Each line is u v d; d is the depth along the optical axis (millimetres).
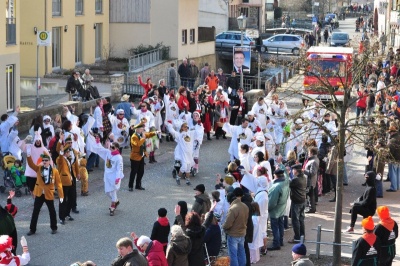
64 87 42219
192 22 56344
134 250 13695
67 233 20828
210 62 60312
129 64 47781
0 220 16609
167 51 53594
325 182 25484
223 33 63656
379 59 23453
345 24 101375
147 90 34406
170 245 15250
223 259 16688
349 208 24047
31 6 45156
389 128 23656
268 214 19906
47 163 20422
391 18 64312
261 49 63438
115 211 22953
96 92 39594
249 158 23906
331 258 19203
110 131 29250
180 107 32875
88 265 12875
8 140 26266
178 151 26453
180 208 16766
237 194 17641
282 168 20375
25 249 14680
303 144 25141
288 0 101438
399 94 32875
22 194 24422
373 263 15742
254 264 18828
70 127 25125
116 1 54031
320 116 26844
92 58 51875
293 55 61031
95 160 28281
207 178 27516
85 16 50375
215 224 17000
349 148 26312
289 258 19312
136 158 25141
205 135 35219
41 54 45594
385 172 28562
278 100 30703
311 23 86562
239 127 27859
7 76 35281
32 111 33438
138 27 54094
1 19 34031
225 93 35156
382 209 16469
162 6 53688
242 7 79000
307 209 23531
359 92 33562
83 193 24516
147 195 24906
